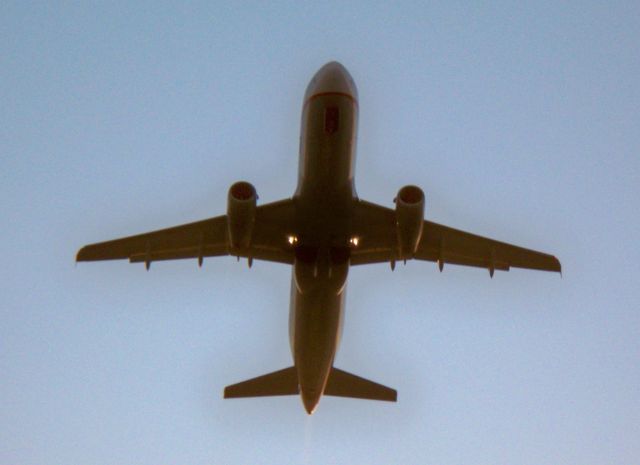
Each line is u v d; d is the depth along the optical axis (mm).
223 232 125875
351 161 116938
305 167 116438
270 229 122500
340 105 116062
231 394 134875
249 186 115750
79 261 128625
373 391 134125
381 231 122250
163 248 128375
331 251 119750
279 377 134625
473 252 127438
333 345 124500
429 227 125750
